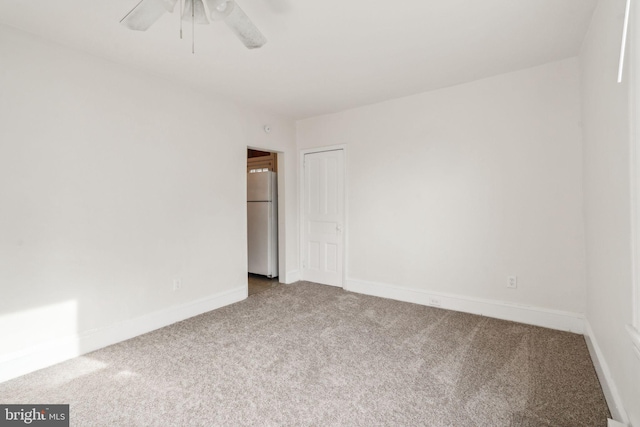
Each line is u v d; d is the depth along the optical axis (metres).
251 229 4.83
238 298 3.67
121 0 1.80
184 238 3.12
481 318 3.06
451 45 2.40
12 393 1.89
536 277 2.86
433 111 3.36
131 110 2.70
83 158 2.40
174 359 2.30
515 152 2.92
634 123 1.25
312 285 4.36
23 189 2.12
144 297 2.79
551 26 2.16
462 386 1.93
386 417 1.66
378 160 3.79
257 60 2.61
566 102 2.67
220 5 1.50
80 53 2.39
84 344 2.40
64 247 2.31
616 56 1.55
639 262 1.23
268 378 2.04
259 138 3.98
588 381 1.97
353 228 4.03
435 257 3.42
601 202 1.94
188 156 3.15
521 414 1.67
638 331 1.23
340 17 2.01
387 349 2.43
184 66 2.70
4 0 1.79
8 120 2.05
